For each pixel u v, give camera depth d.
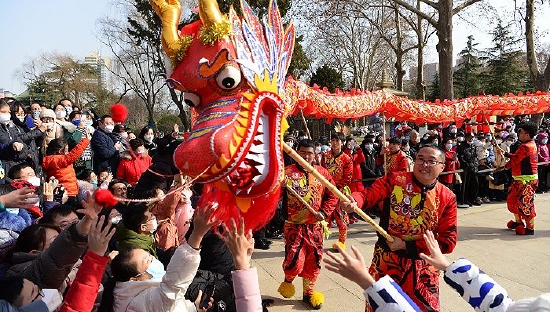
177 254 1.95
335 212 5.29
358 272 1.66
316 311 4.11
